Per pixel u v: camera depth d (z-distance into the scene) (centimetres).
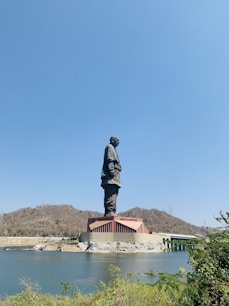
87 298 1952
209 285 723
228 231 704
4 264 10856
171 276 735
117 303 1323
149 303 1248
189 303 771
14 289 5062
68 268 9250
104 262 11569
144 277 2450
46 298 2048
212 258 726
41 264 10819
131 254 17675
